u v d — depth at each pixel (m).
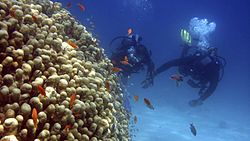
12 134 2.31
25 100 2.54
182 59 12.73
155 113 14.38
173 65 12.81
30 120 2.44
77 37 4.49
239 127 15.85
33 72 2.79
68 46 3.57
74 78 3.09
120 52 10.42
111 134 3.41
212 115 17.48
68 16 4.46
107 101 3.40
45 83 2.79
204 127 14.05
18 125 2.39
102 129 3.07
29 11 3.25
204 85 12.95
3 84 2.53
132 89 18.56
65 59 3.14
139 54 10.70
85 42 4.46
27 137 2.45
